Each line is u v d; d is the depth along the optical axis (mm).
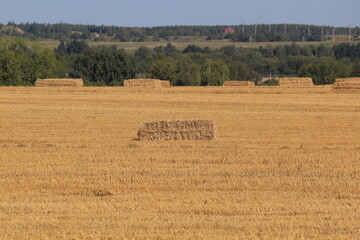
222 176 68812
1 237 47125
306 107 159750
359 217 52625
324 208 55375
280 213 53938
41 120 128750
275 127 117688
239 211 54312
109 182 66188
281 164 75375
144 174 70188
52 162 77125
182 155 81562
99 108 155750
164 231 48562
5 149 87875
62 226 50188
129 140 98375
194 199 58406
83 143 94750
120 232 48250
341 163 76312
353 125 121562
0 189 63062
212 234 47625
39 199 59125
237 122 126125
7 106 157875
